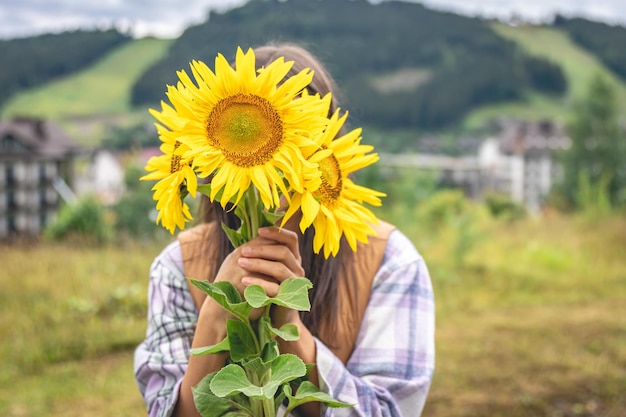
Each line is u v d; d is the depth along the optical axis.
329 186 1.15
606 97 41.66
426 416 4.61
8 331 6.46
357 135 1.22
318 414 1.36
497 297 8.41
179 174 1.06
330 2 129.00
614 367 5.46
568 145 42.94
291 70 1.44
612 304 7.94
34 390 5.21
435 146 109.25
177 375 1.41
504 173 77.62
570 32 163.12
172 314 1.49
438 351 6.03
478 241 10.73
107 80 117.12
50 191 42.41
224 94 1.06
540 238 12.16
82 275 8.15
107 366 5.83
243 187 1.03
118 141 87.38
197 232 1.55
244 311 1.13
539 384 5.12
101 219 14.67
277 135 1.04
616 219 12.77
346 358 1.46
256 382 1.14
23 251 10.04
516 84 131.88
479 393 4.97
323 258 1.45
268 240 1.16
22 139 41.62
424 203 14.41
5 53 118.25
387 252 1.51
